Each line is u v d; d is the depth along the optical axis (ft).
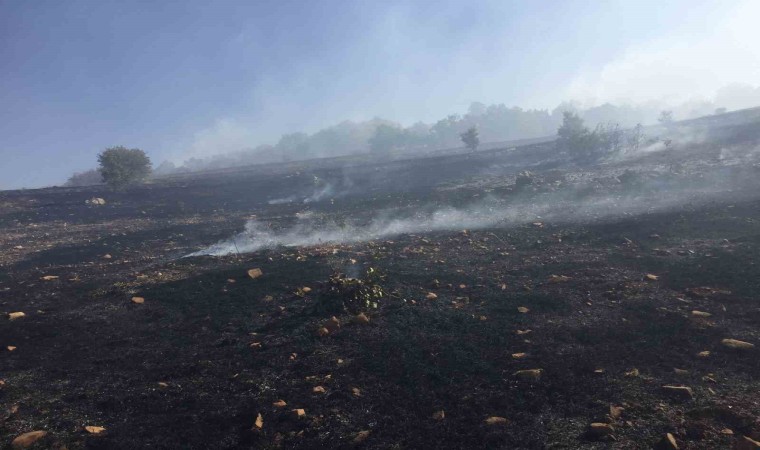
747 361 16.42
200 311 27.02
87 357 21.47
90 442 14.74
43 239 58.90
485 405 15.51
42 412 16.67
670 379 15.93
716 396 14.60
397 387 17.15
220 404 16.85
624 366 17.11
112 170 100.89
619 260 30.37
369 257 37.47
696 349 17.74
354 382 17.74
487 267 32.12
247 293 29.66
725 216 37.29
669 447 12.34
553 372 17.16
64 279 37.52
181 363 20.40
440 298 26.37
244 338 22.76
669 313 21.04
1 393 18.08
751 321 19.40
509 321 22.29
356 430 14.70
